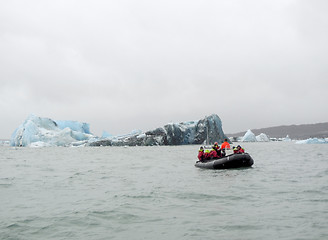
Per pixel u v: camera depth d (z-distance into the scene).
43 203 9.48
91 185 13.03
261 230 6.34
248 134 93.56
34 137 67.62
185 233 6.32
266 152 37.91
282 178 13.89
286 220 7.00
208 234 6.21
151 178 15.03
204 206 8.66
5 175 17.09
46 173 18.02
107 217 7.70
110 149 55.78
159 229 6.65
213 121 72.00
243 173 15.95
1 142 102.44
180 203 9.11
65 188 12.28
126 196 10.29
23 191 11.65
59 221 7.40
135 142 70.88
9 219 7.63
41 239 6.18
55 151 49.62
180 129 72.31
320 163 21.78
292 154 33.34
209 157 19.45
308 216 7.28
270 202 8.92
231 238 5.93
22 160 29.94
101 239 6.10
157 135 71.25
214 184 12.52
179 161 26.67
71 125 80.69
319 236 5.86
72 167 21.98
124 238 6.13
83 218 7.62
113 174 17.12
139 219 7.48
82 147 66.25
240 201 9.18
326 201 8.91
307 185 11.81
